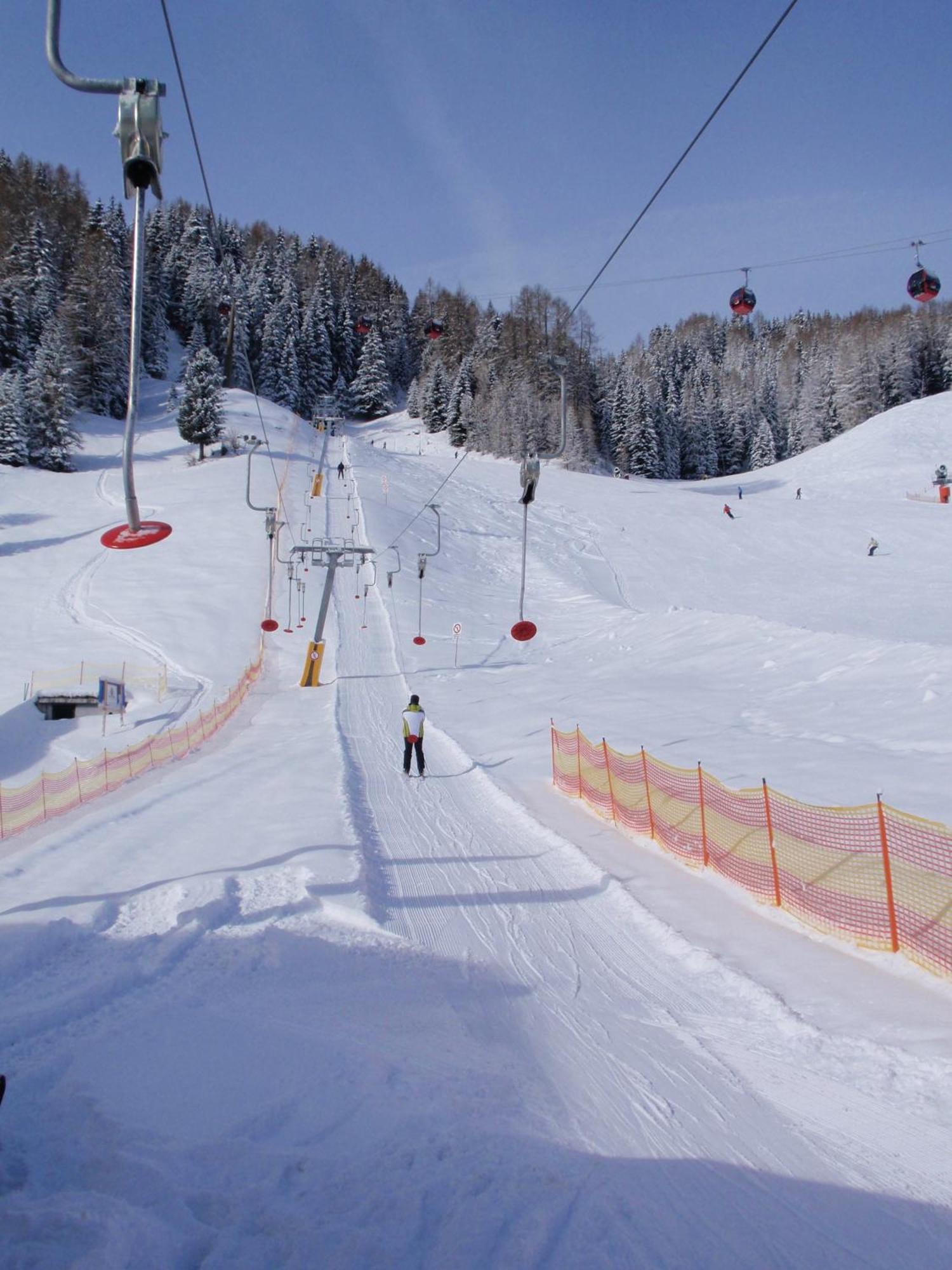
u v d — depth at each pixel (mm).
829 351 142250
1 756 26625
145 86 3684
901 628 37438
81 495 67688
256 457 80812
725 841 7953
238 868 8359
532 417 102500
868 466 88812
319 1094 3820
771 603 46406
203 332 127750
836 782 10438
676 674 23219
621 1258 2727
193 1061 4145
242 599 44844
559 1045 4711
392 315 154625
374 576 49594
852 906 6137
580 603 48281
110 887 7766
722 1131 3709
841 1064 4406
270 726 24766
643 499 76125
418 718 15281
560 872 8820
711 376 141625
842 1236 2916
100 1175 3072
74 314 97125
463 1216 2914
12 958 5582
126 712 31000
